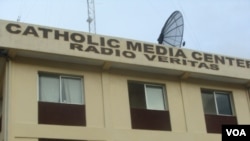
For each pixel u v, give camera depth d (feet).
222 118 64.64
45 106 53.16
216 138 61.93
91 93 56.65
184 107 61.82
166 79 62.80
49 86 55.31
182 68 61.82
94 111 55.67
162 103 61.52
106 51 57.57
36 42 53.67
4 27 52.75
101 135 54.39
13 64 53.57
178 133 59.41
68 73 56.59
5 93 51.62
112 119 56.08
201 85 65.16
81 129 53.57
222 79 66.54
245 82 68.59
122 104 57.77
